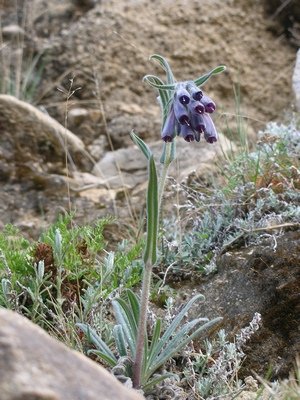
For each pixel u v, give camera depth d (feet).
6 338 1.89
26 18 5.55
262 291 2.95
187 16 5.40
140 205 4.07
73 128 4.97
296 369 2.78
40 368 1.87
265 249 3.03
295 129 3.84
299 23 5.46
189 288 3.22
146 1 5.45
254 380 2.74
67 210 4.07
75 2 5.58
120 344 2.64
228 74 5.28
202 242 3.35
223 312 2.98
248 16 5.47
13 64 5.35
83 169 4.48
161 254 3.34
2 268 3.09
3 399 1.79
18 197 4.16
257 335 2.87
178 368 2.85
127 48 5.27
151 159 2.41
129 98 5.16
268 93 5.27
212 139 2.37
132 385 2.57
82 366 1.94
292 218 3.24
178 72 5.26
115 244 3.69
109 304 3.07
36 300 2.89
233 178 3.54
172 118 2.39
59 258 3.02
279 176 3.42
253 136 4.79
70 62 5.26
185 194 3.59
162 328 2.95
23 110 4.34
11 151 4.27
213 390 2.69
